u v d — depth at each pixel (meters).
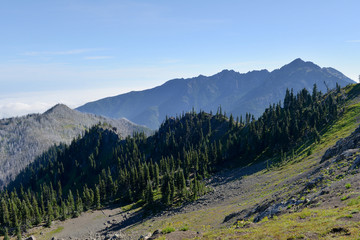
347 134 93.31
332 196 28.00
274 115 169.62
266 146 149.00
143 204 125.12
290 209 30.47
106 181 159.12
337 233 17.38
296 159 98.81
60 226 111.12
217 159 150.75
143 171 144.12
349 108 130.12
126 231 79.94
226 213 55.31
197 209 79.31
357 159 37.75
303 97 188.75
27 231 109.25
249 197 67.12
